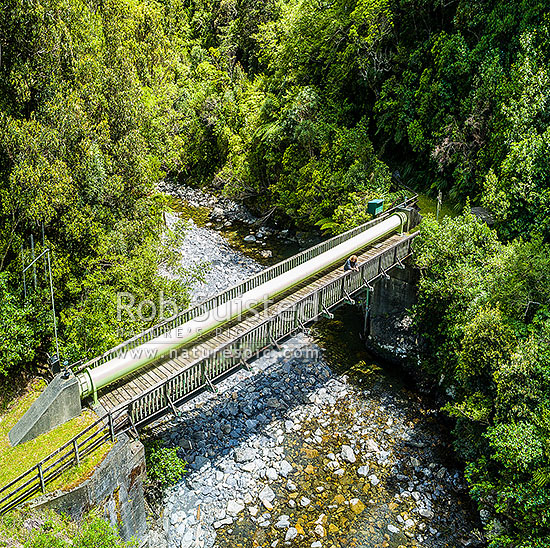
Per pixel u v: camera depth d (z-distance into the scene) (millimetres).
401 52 31078
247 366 17734
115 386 15969
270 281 19766
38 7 17234
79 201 19125
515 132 21062
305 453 18719
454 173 26094
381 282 24188
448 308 19672
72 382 14508
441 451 18906
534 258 17312
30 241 18203
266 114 38031
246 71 55531
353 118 34312
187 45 64812
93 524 11500
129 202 22656
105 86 21703
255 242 36719
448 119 26250
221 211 42625
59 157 18328
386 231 23797
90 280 18734
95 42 21938
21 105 17828
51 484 12391
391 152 32781
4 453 13523
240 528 15625
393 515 16328
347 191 28922
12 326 16328
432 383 21922
